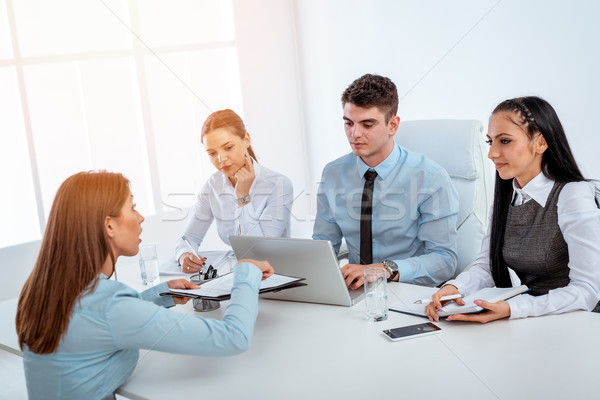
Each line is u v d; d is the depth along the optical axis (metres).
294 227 3.35
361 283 1.63
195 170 3.73
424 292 1.57
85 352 1.09
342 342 1.28
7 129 3.04
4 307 1.71
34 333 1.07
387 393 1.03
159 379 1.17
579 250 1.43
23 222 3.13
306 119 4.08
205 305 1.57
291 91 4.00
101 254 1.12
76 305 1.08
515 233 1.61
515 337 1.23
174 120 3.62
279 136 4.01
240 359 1.24
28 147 3.07
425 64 3.28
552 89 2.74
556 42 2.68
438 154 2.10
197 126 3.73
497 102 2.98
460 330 1.29
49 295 1.07
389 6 3.39
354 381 1.09
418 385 1.05
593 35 2.54
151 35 3.47
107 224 1.14
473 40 3.02
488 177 2.10
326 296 1.52
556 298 1.35
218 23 3.75
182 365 1.23
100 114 3.33
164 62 3.54
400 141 2.20
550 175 1.53
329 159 4.02
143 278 1.84
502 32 2.89
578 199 1.47
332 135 3.96
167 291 1.52
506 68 2.91
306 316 1.47
